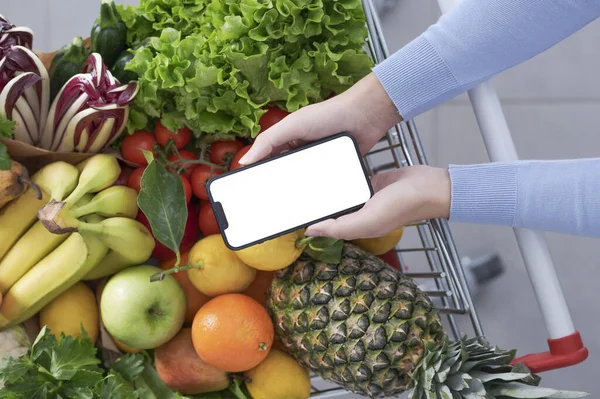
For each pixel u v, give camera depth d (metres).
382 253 0.86
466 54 0.68
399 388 0.71
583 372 1.44
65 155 0.74
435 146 1.45
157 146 0.78
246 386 0.77
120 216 0.74
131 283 0.71
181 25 0.80
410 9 1.39
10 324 0.71
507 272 1.42
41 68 0.72
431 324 0.71
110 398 0.65
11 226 0.71
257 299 0.81
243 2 0.72
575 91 1.42
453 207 0.69
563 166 0.67
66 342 0.65
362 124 0.73
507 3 0.66
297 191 0.66
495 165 0.69
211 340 0.70
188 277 0.78
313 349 0.71
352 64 0.76
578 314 1.43
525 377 0.71
